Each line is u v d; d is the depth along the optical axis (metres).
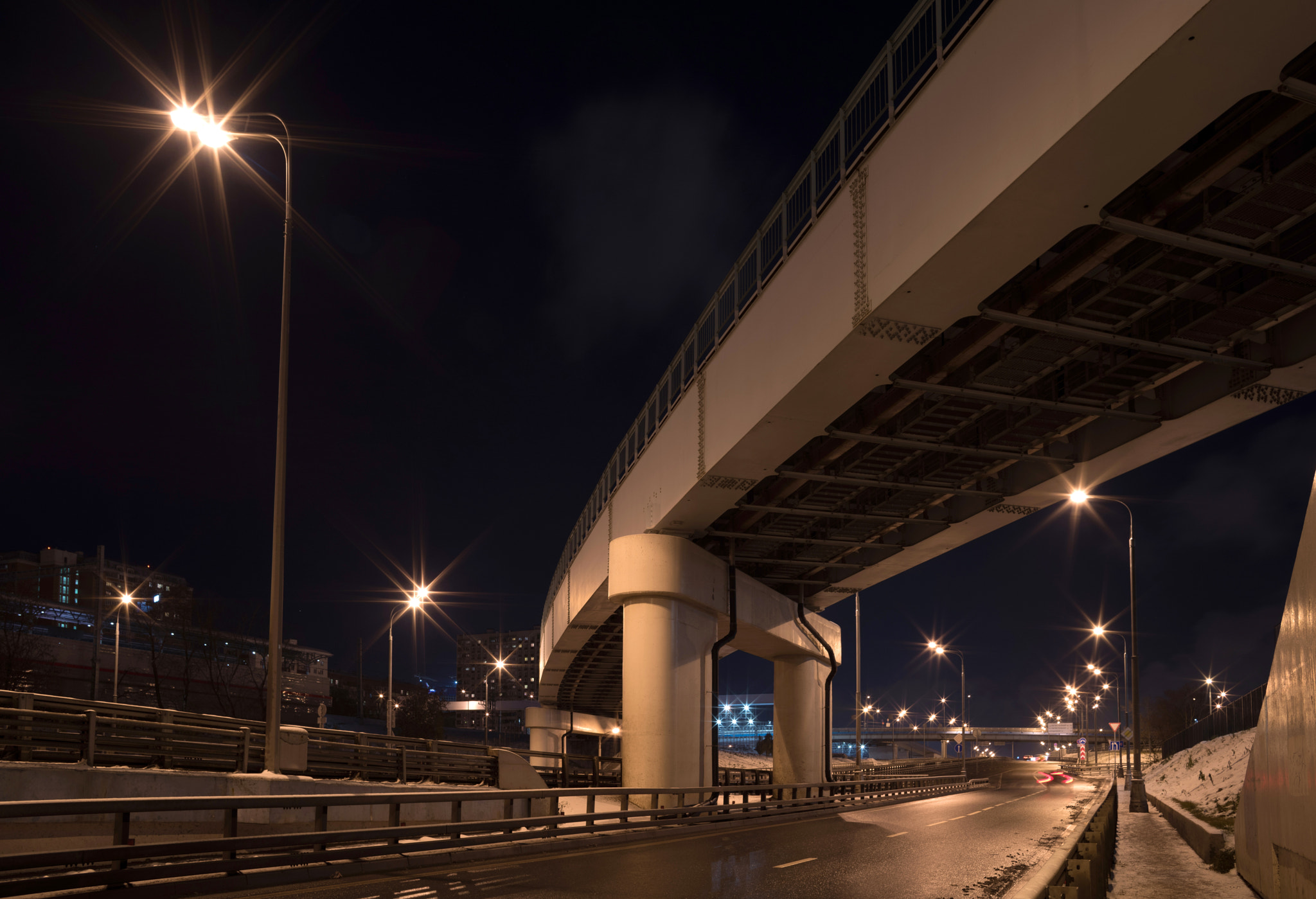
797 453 31.92
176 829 16.11
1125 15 13.16
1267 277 20.06
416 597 55.66
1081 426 29.77
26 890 9.77
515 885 13.09
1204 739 56.53
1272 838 12.38
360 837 14.28
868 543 41.22
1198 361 23.39
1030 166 15.05
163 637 93.81
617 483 41.06
